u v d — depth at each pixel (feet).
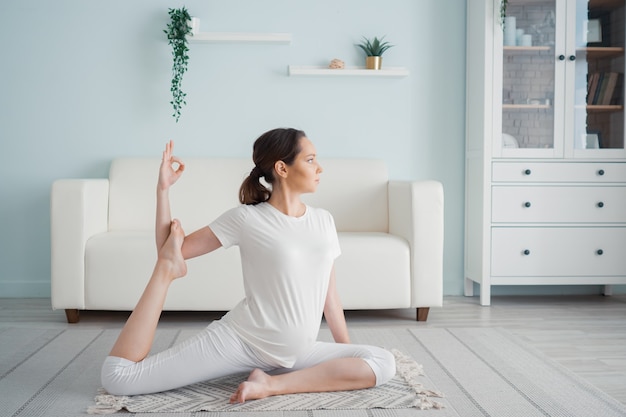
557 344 8.79
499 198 11.53
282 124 12.41
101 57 12.12
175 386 6.23
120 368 6.13
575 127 11.59
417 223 10.05
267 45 12.32
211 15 12.21
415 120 12.58
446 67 12.54
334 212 11.78
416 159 12.60
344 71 12.10
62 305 9.76
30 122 12.07
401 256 10.03
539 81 11.56
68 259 9.72
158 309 6.27
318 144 12.48
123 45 12.12
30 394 6.36
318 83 12.42
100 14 12.07
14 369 7.24
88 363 7.52
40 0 11.98
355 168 11.96
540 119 11.57
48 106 12.08
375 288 10.00
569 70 11.56
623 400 6.42
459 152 12.63
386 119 12.53
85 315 10.56
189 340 6.28
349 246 9.96
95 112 12.15
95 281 9.75
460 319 10.43
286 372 6.51
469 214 12.31
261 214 6.21
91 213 10.23
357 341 8.71
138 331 6.19
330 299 6.83
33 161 12.10
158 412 5.82
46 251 12.16
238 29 12.25
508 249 11.57
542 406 6.07
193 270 9.84
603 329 9.71
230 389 6.44
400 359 7.53
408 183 10.28
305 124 12.44
